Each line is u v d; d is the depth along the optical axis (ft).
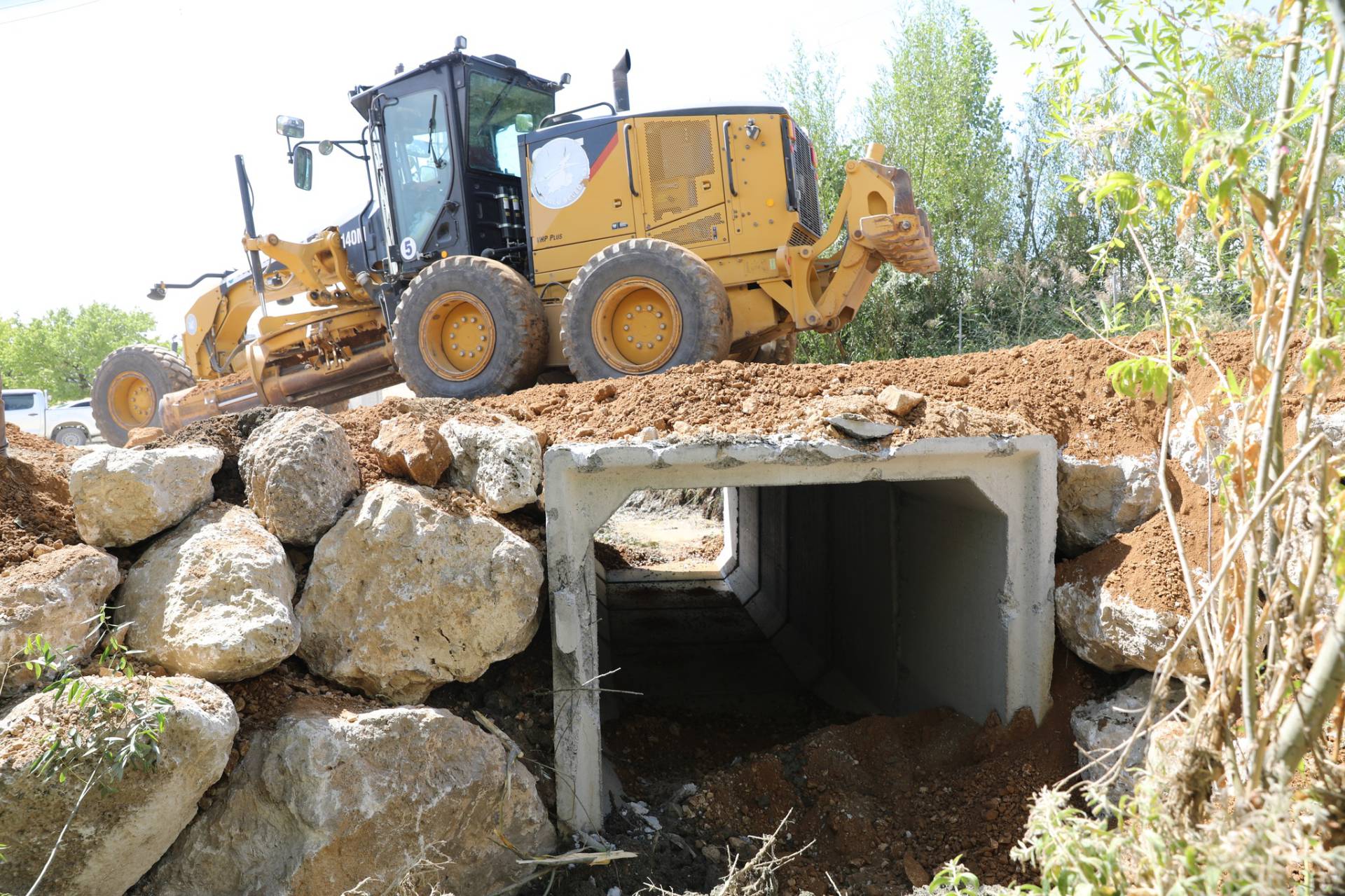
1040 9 9.44
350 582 13.67
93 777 10.09
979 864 14.71
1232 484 8.54
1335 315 7.83
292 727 12.17
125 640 12.25
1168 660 8.53
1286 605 8.12
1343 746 8.73
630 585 35.45
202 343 34.94
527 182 24.26
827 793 16.48
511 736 14.73
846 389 16.93
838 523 26.32
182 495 13.52
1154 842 7.27
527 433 15.34
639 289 21.67
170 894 11.82
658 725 21.65
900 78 36.81
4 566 12.18
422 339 23.35
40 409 64.28
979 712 17.65
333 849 11.71
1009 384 17.33
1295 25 7.43
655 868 14.38
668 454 14.78
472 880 13.16
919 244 21.57
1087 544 16.42
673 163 23.20
